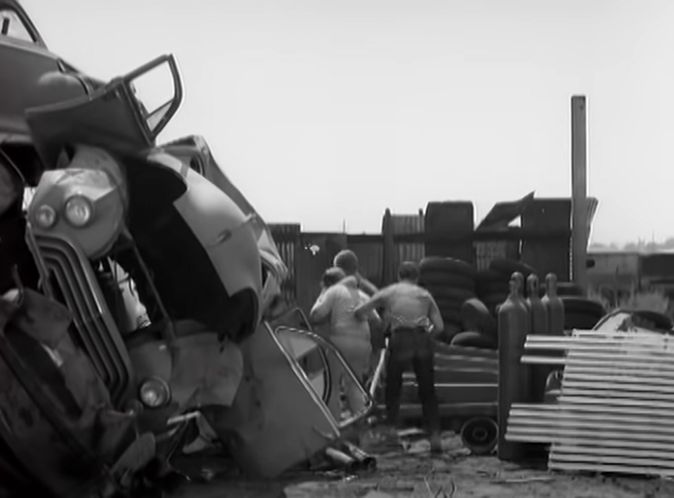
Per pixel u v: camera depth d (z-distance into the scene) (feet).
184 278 26.73
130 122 25.36
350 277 40.52
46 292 22.70
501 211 66.08
